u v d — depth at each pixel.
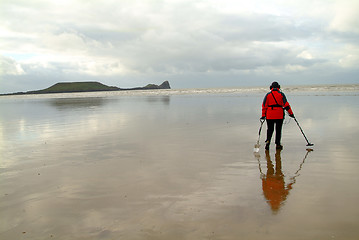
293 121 12.93
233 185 5.07
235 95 41.62
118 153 7.79
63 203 4.47
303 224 3.61
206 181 5.32
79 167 6.50
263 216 3.85
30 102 47.47
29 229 3.69
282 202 4.29
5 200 4.66
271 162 6.54
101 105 30.27
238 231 3.49
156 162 6.74
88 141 9.67
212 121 13.88
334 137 9.11
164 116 16.83
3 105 40.28
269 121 7.72
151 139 9.69
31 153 8.10
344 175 5.43
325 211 3.95
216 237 3.37
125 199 4.55
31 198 4.72
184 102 29.53
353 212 3.89
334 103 21.47
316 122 12.40
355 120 12.51
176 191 4.84
